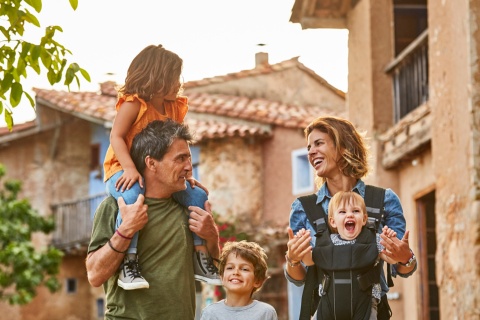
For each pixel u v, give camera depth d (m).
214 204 22.61
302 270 5.41
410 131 13.32
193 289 5.53
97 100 26.58
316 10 15.98
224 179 22.66
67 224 27.00
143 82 5.65
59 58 7.09
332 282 5.15
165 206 5.48
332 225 5.28
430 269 13.81
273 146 22.81
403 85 14.34
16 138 27.23
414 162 13.54
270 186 22.75
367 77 15.03
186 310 5.41
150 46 5.75
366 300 5.13
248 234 21.42
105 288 5.62
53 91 26.73
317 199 5.45
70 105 25.62
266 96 26.55
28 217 23.62
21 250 22.42
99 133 27.38
